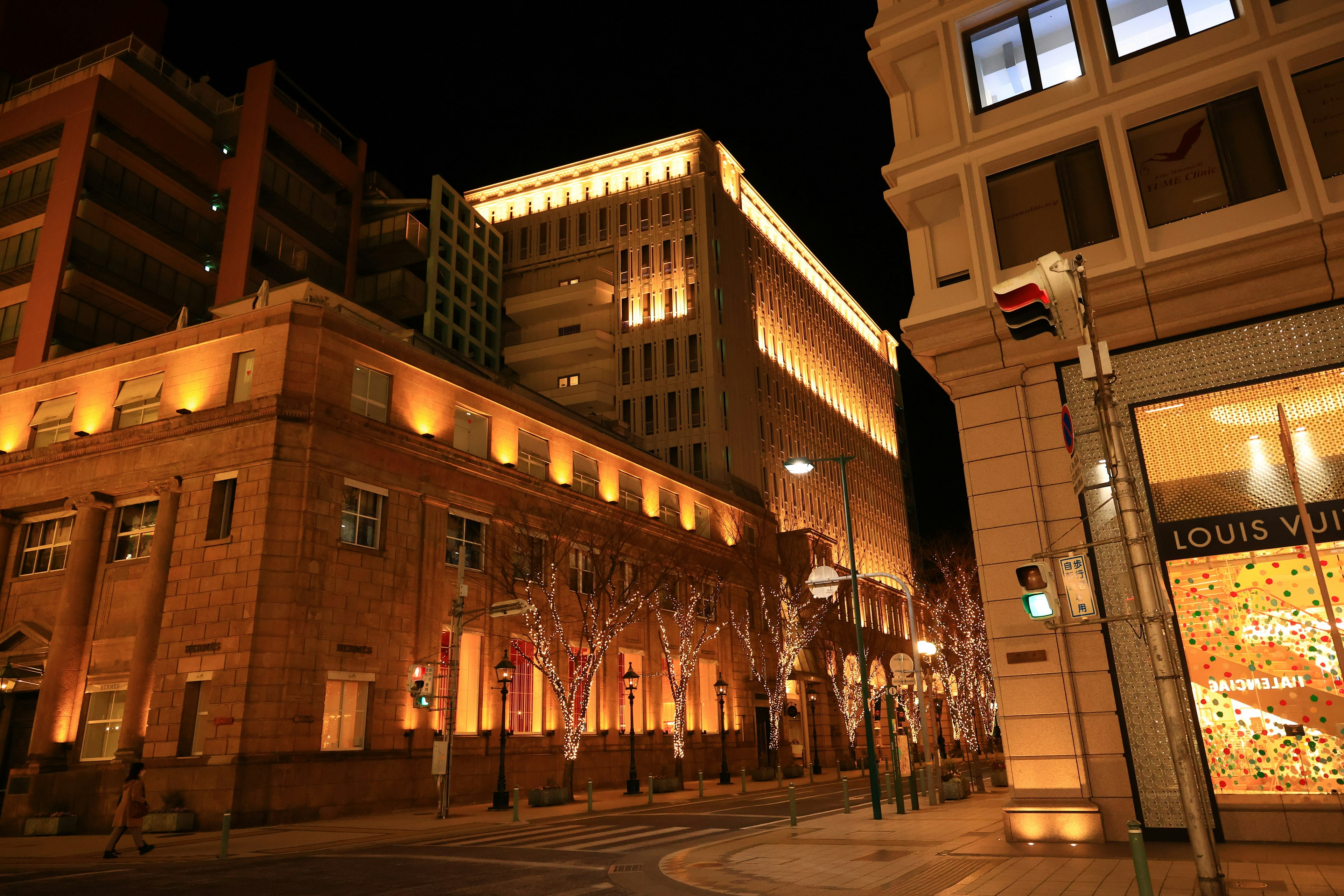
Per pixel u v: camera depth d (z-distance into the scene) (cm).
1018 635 1461
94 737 2770
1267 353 1401
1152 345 1483
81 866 1636
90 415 3186
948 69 1741
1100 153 1580
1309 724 1273
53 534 3134
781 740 5184
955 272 1681
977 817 1952
